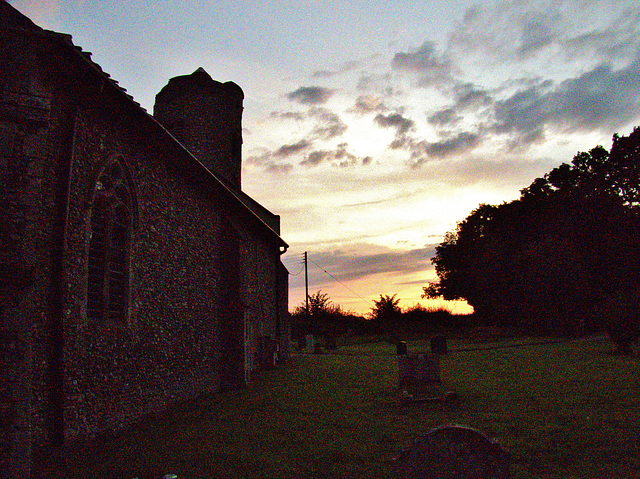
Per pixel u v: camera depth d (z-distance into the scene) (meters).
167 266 11.71
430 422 8.59
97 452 7.50
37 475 6.30
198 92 24.17
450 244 61.78
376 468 6.22
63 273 7.60
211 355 14.20
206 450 7.40
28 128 6.79
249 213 17.44
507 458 4.52
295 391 13.34
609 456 6.28
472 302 55.12
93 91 8.36
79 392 7.84
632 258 40.88
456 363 19.02
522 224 51.16
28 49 6.94
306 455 6.91
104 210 9.23
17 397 6.13
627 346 20.09
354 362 22.80
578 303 38.12
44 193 7.44
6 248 6.40
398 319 53.19
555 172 49.66
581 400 9.93
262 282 21.67
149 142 10.84
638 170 42.53
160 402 10.84
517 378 13.74
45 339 7.26
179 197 12.65
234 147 25.66
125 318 9.68
